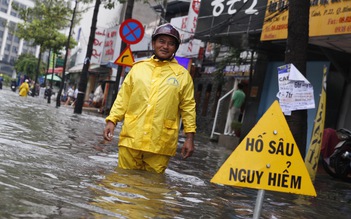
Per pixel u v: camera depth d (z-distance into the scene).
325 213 5.88
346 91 15.69
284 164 3.88
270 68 19.11
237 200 5.63
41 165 5.59
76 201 4.12
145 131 6.37
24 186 4.34
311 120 16.59
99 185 5.01
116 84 21.41
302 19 9.70
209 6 19.08
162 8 33.44
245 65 23.25
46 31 52.97
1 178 4.48
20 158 5.81
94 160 6.88
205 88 28.66
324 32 13.07
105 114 38.16
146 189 5.25
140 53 34.44
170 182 6.04
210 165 9.38
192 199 5.19
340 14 12.64
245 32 16.91
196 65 29.23
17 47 134.62
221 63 24.02
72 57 68.12
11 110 15.92
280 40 15.40
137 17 47.12
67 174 5.32
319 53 16.64
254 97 19.25
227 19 17.88
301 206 6.07
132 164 6.49
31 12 41.53
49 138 8.84
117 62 15.16
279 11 15.12
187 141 6.59
